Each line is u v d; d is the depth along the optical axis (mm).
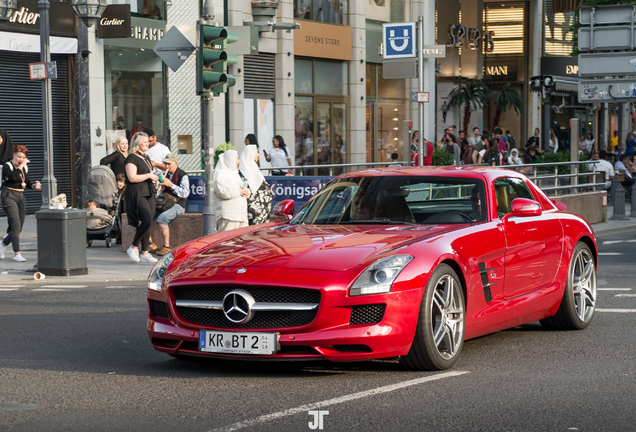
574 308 8492
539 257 8039
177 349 6684
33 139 22562
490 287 7340
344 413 5559
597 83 26969
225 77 13602
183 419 5453
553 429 5199
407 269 6422
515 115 46219
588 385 6289
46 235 13273
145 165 14672
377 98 33281
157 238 16062
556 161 25469
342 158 31469
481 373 6676
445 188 7770
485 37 44375
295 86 29250
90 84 23172
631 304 10164
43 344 8039
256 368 6957
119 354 7578
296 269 6348
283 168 16797
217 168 13953
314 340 6234
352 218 7695
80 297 11117
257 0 27109
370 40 32594
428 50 19797
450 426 5262
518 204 7742
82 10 19484
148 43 24547
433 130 36812
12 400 5984
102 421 5438
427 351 6562
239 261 6574
